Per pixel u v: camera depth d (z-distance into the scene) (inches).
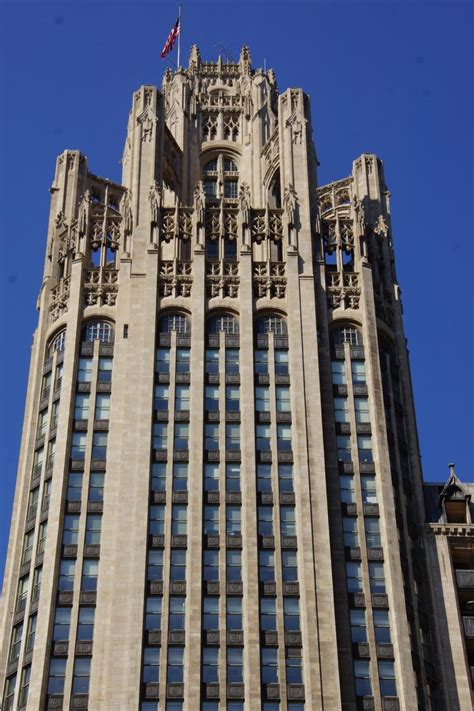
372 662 3405.5
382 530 3661.4
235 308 4094.5
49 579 3513.8
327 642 3378.4
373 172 4667.8
